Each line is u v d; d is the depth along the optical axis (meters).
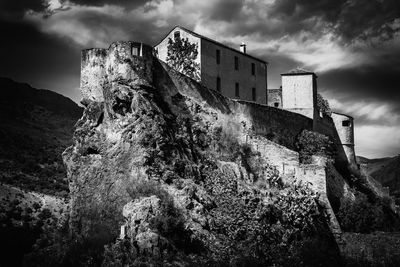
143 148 39.66
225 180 42.38
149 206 35.62
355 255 45.66
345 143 65.62
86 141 43.28
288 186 47.09
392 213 60.09
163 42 55.44
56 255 40.25
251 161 47.28
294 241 41.47
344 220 49.31
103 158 41.81
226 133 47.09
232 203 40.41
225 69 55.34
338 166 62.03
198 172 42.03
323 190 47.56
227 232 38.47
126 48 43.00
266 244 39.47
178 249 35.19
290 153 48.03
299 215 43.50
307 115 60.91
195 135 44.69
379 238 46.69
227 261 36.16
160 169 39.12
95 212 40.12
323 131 63.53
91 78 45.22
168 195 37.84
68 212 44.44
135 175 38.81
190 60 51.97
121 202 38.75
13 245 51.41
